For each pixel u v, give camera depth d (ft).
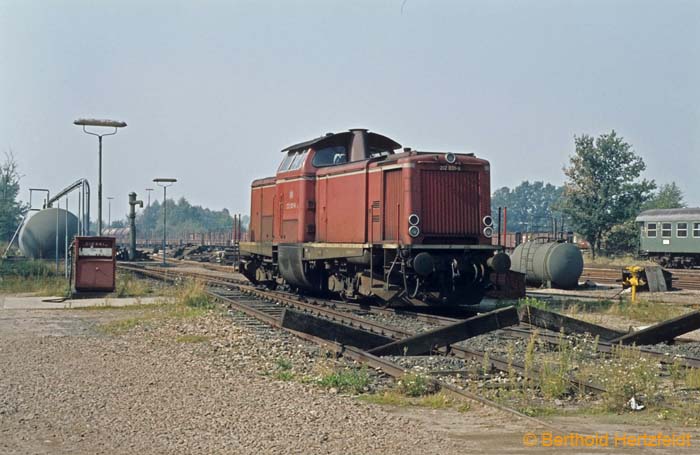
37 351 44.75
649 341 46.52
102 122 119.85
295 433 26.12
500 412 29.19
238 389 33.45
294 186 79.00
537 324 45.39
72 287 92.79
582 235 227.40
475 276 63.46
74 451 24.39
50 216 167.12
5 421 28.19
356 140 75.56
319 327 44.83
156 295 85.87
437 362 40.47
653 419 28.94
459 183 64.13
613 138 222.89
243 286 93.91
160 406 30.22
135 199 196.75
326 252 71.87
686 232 165.78
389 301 64.75
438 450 24.30
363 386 34.65
